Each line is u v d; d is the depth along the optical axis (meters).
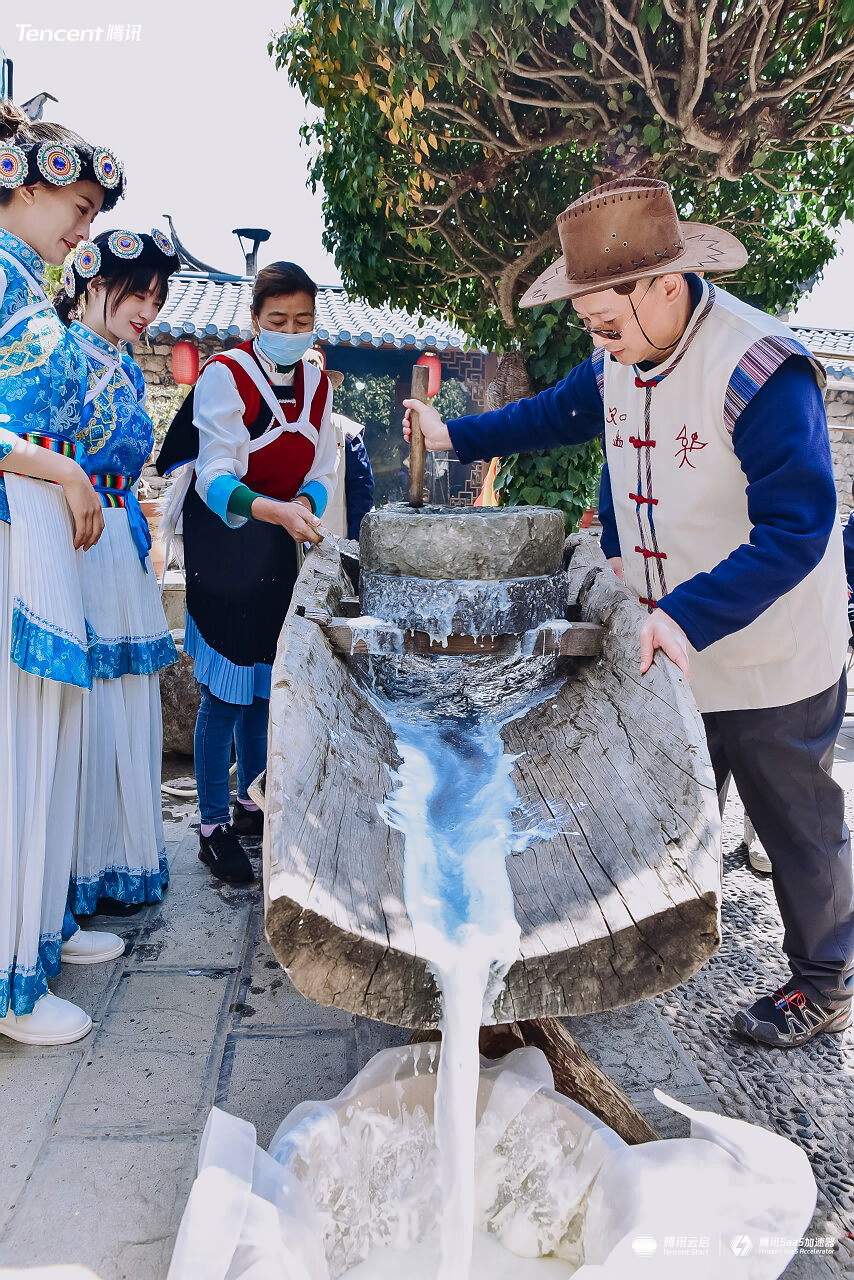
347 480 3.78
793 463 1.88
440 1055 1.60
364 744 1.86
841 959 2.37
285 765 1.45
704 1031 2.47
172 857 3.42
